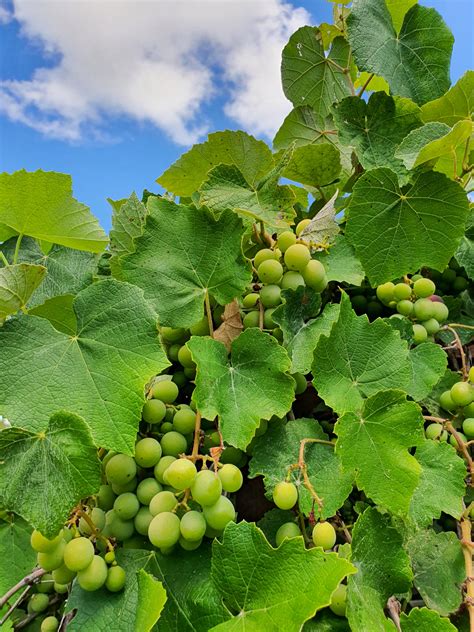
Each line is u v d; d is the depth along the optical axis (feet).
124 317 1.17
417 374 1.55
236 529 1.05
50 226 1.54
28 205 1.48
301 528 1.28
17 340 1.11
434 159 1.68
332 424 1.66
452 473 1.42
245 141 1.78
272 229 1.71
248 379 1.32
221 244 1.44
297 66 2.48
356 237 1.67
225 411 1.25
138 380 1.11
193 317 1.39
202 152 1.82
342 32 2.43
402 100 1.94
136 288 1.19
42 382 1.08
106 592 1.13
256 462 1.34
